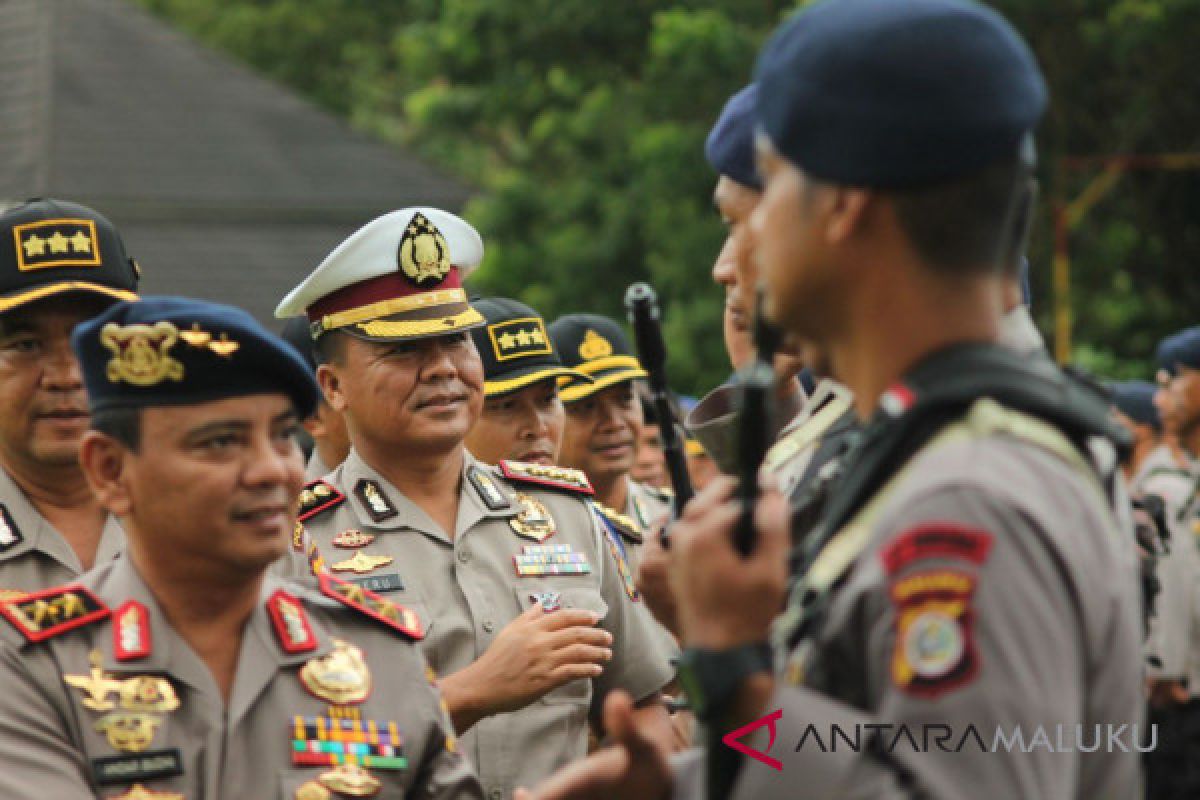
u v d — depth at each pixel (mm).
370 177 32656
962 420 3295
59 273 6855
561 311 32438
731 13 30953
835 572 3342
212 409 4762
